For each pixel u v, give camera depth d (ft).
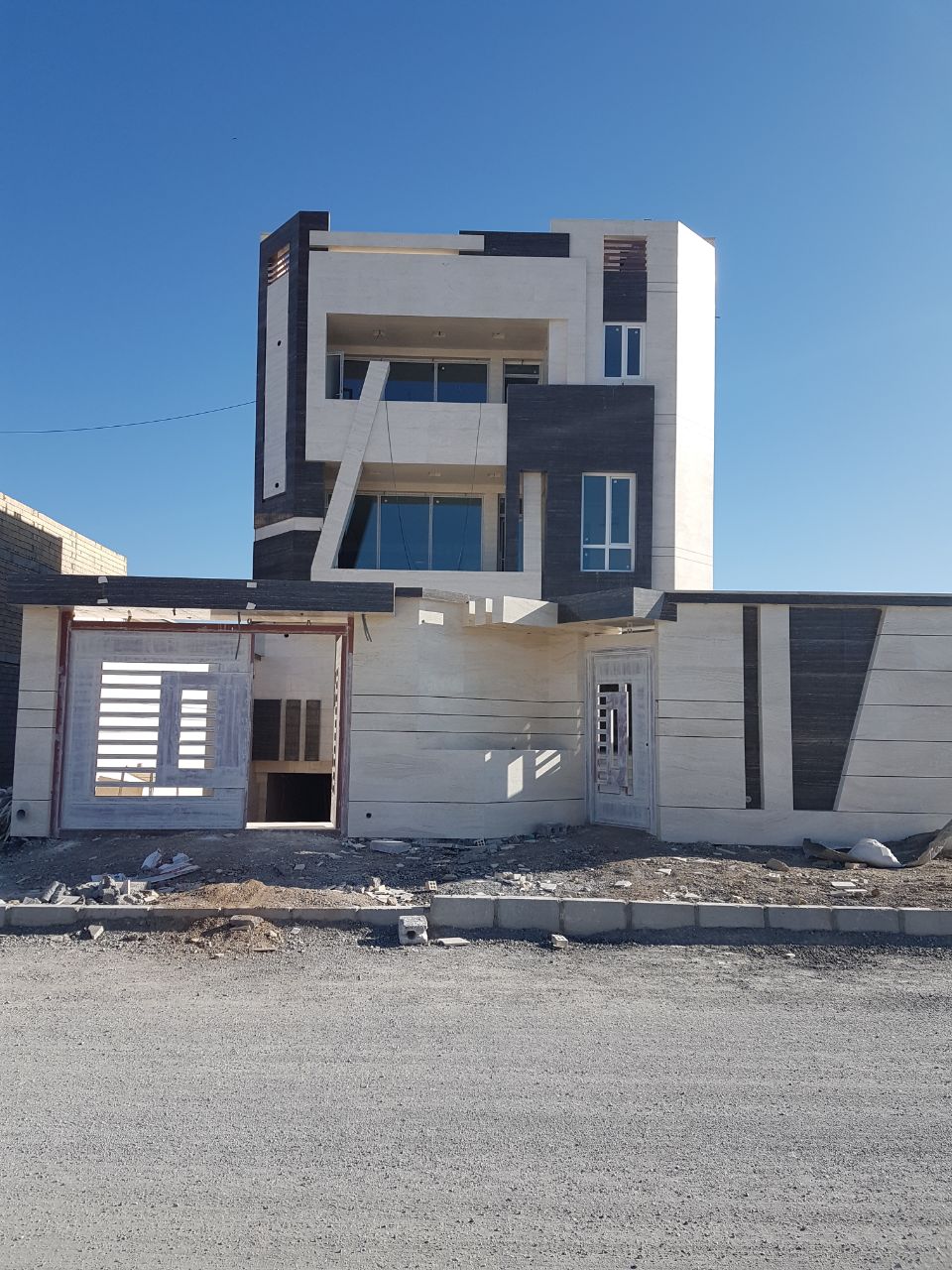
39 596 38.04
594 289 70.13
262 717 62.95
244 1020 21.31
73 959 25.94
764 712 40.27
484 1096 17.21
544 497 67.26
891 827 39.81
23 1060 18.85
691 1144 15.39
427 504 73.56
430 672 41.24
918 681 40.47
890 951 27.07
